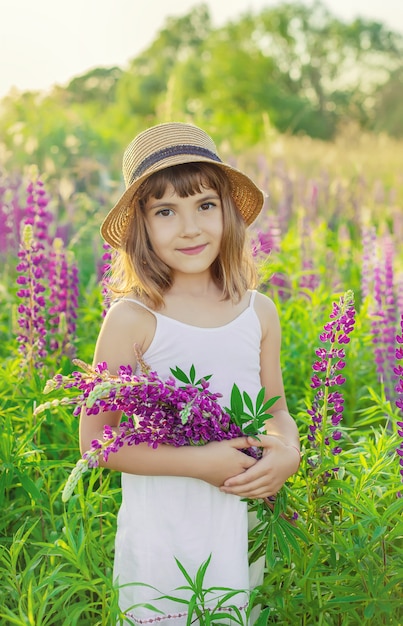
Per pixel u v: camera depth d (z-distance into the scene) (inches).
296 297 209.2
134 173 108.3
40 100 536.4
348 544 107.2
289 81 2055.9
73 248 274.8
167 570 103.8
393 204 367.2
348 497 114.6
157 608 103.9
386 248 195.2
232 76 1653.5
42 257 163.5
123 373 94.7
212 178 107.5
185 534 103.4
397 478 116.1
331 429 114.6
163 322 106.5
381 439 123.3
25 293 162.2
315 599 113.1
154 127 109.3
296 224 318.7
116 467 102.3
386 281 188.5
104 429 99.8
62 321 178.4
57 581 108.7
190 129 109.2
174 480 103.4
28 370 162.7
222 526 104.7
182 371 99.3
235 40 2014.0
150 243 109.3
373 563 108.1
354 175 469.4
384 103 1926.7
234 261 112.2
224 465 100.0
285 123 1625.2
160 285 108.2
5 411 137.9
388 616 108.2
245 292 114.4
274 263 213.0
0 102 517.3
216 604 104.3
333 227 344.5
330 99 2021.4
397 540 117.1
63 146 452.1
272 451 103.3
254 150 516.4
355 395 183.6
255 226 264.7
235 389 100.3
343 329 110.7
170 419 96.5
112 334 106.6
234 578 105.2
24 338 163.2
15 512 122.6
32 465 123.7
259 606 112.9
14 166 412.2
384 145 606.5
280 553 117.3
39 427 139.8
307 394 158.4
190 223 104.1
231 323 109.6
